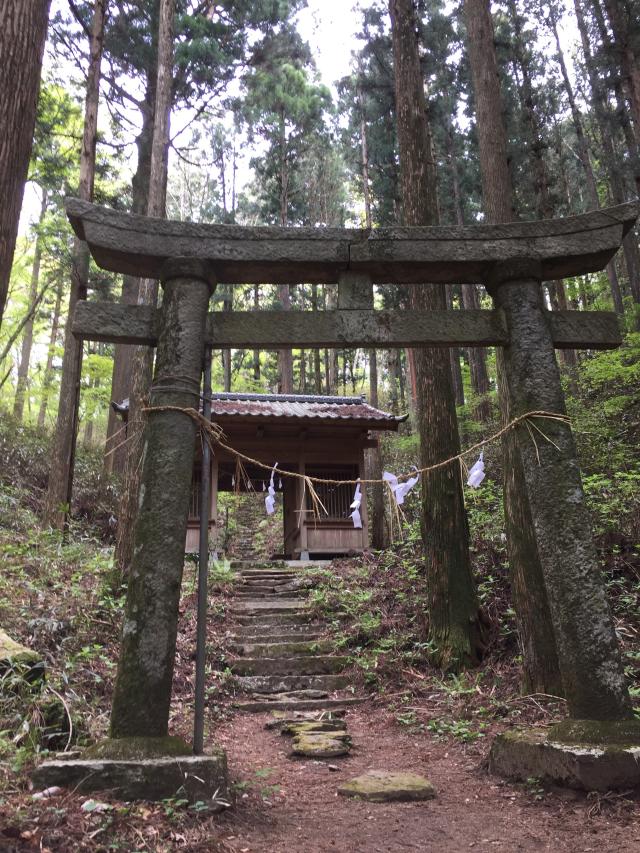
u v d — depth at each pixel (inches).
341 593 370.6
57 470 409.1
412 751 191.8
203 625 143.3
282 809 137.0
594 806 124.0
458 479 286.8
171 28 375.9
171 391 144.8
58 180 565.3
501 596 292.7
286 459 536.1
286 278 167.8
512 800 138.3
